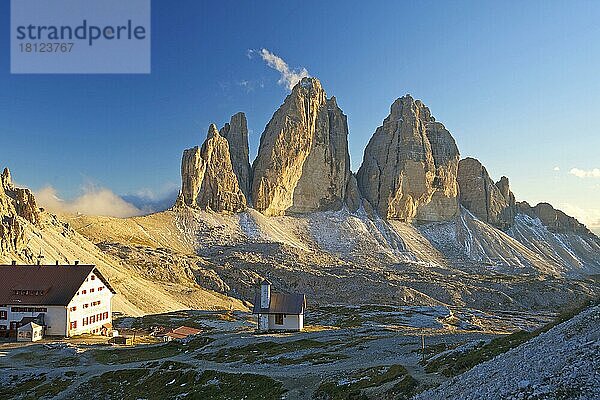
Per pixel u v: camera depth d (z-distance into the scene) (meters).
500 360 35.75
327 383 44.34
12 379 63.59
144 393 54.62
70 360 75.19
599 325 33.94
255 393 46.66
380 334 86.25
